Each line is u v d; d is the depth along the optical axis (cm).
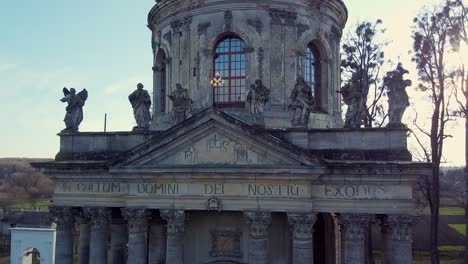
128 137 2633
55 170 2597
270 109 2766
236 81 2881
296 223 2245
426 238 5959
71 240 2645
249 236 2391
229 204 2319
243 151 2302
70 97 2720
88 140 2675
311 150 2380
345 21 3319
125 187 2522
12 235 5359
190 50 2950
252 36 2828
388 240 2258
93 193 2580
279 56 2820
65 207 2616
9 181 13662
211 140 2345
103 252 2558
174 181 2389
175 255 2375
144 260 2427
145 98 2652
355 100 2433
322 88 3030
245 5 2841
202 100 2878
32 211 7338
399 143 2295
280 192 2273
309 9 2939
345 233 2261
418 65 4062
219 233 2602
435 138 4031
